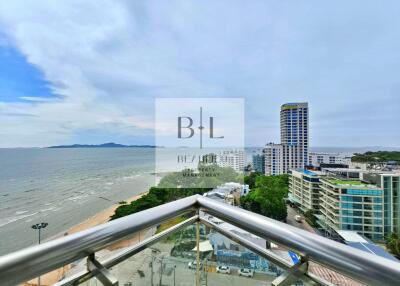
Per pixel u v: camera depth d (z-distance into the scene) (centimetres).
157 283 76
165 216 69
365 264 36
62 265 43
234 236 74
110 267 57
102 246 51
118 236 55
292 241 50
